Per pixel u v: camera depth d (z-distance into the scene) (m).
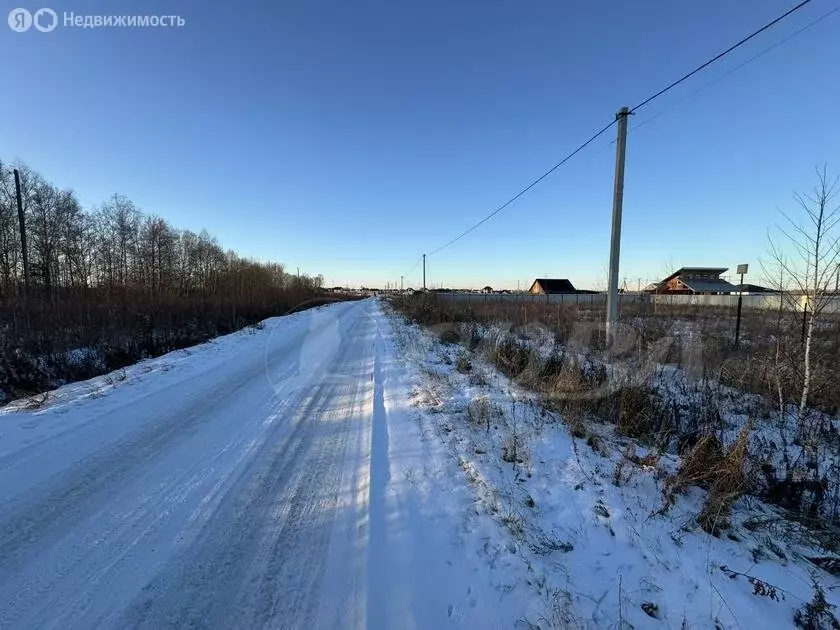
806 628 2.30
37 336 10.88
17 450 4.71
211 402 6.77
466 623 2.31
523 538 3.01
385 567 2.76
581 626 2.25
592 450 4.61
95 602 2.45
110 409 6.33
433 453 4.57
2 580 2.63
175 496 3.71
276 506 3.54
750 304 26.58
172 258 50.16
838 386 6.35
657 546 2.93
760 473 4.05
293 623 2.31
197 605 2.43
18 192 23.41
